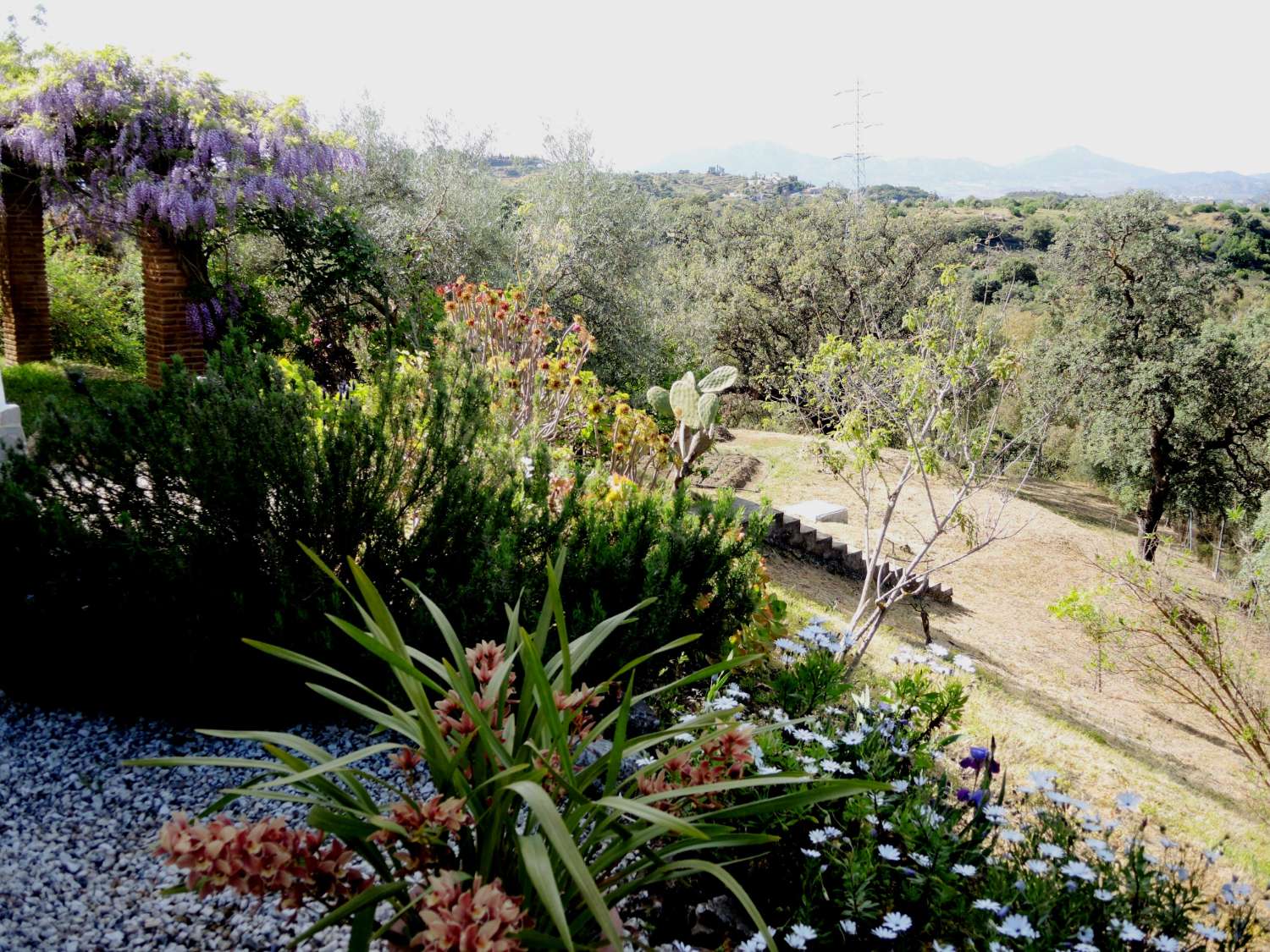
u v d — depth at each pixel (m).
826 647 4.03
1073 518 21.03
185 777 3.10
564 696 2.01
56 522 3.37
